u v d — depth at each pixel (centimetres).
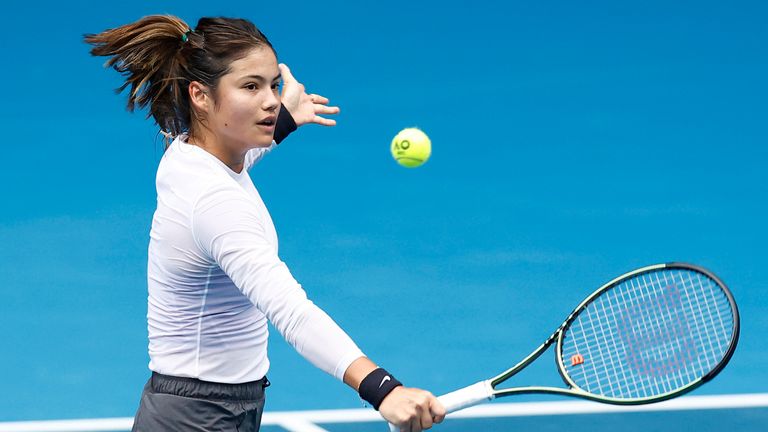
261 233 1109
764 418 2367
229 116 1162
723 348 2723
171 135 1260
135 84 1228
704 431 2292
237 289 1175
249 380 1212
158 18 1199
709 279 1484
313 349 1059
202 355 1186
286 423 2356
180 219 1130
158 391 1202
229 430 1205
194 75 1165
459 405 1384
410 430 1045
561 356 1470
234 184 1130
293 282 1079
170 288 1172
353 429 2319
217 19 1179
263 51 1166
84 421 2356
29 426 2314
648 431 2294
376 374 1046
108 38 1216
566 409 2439
